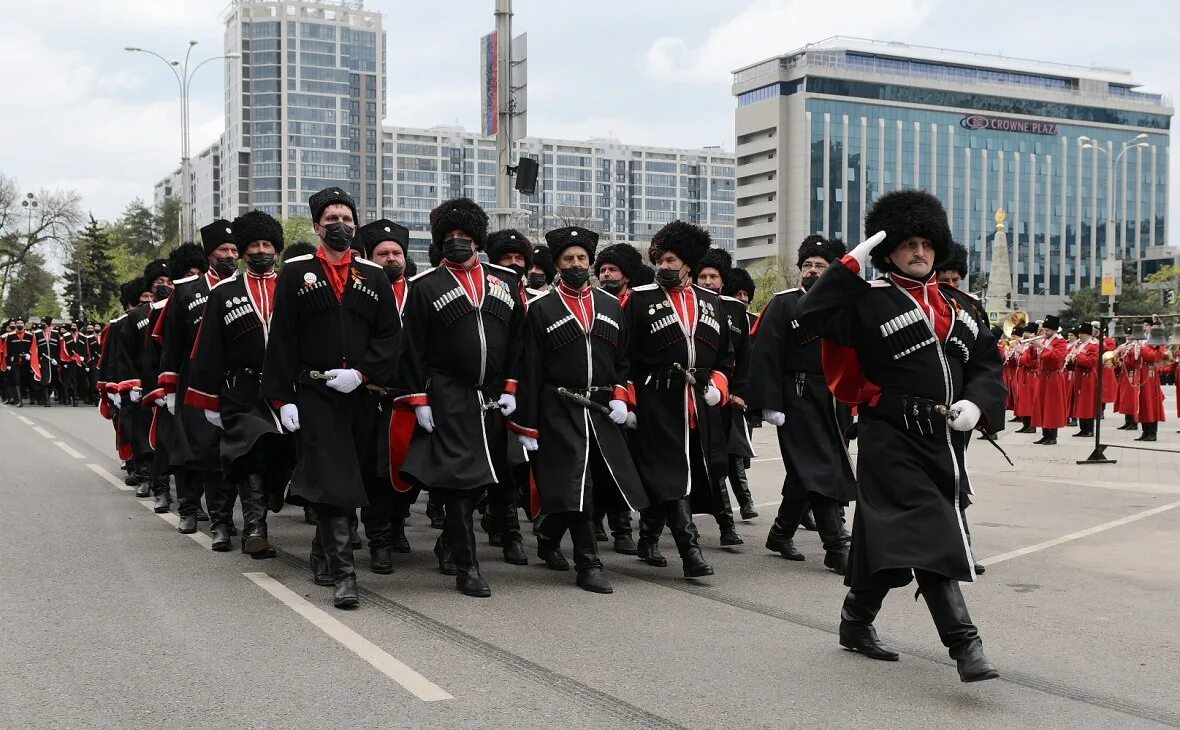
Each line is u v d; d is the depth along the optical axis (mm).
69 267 81250
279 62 146375
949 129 123438
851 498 7848
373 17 151625
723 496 8906
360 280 7113
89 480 12797
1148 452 17391
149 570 7609
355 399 7035
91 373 29344
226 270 9023
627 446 7602
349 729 4512
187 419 8461
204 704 4801
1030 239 127250
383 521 7773
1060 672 5461
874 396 5465
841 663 5551
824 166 119062
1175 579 7660
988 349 5512
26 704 4789
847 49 121250
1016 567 8062
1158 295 80812
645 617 6469
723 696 4992
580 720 4648
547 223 79750
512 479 8125
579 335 7371
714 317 7969
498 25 16438
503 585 7359
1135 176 132125
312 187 148250
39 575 7398
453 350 7031
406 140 157000
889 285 5379
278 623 6191
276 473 8969
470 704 4832
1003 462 15688
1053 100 127562
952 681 5281
